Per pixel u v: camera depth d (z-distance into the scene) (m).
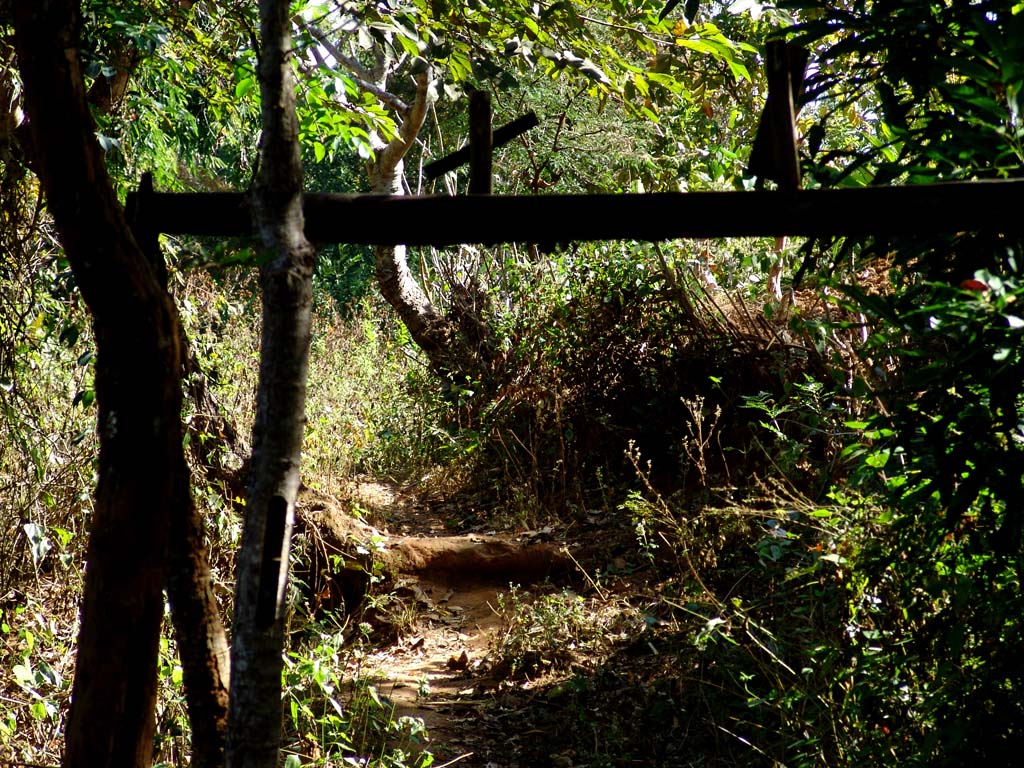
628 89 6.82
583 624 5.55
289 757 3.65
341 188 19.19
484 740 4.80
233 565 5.43
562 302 8.27
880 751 3.18
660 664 4.97
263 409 2.26
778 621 4.30
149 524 2.27
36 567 4.70
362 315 14.53
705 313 7.27
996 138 2.62
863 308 2.81
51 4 2.17
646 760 4.36
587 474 7.84
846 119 7.56
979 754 2.83
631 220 2.36
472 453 8.62
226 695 2.68
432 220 2.43
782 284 6.70
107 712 2.26
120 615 2.25
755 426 6.41
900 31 2.99
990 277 2.17
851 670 3.46
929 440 2.64
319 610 6.36
